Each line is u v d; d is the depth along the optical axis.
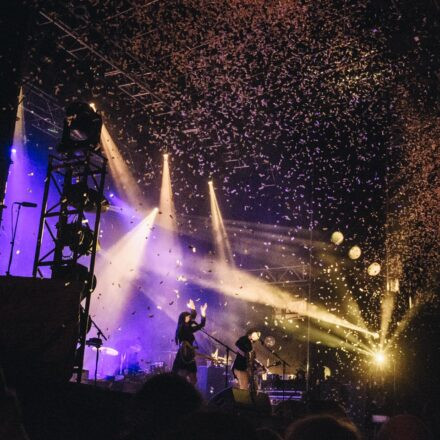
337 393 12.12
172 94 14.79
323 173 14.52
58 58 13.29
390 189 13.42
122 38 12.60
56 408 4.54
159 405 1.52
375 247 13.32
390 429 2.17
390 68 12.26
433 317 12.45
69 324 5.81
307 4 10.87
